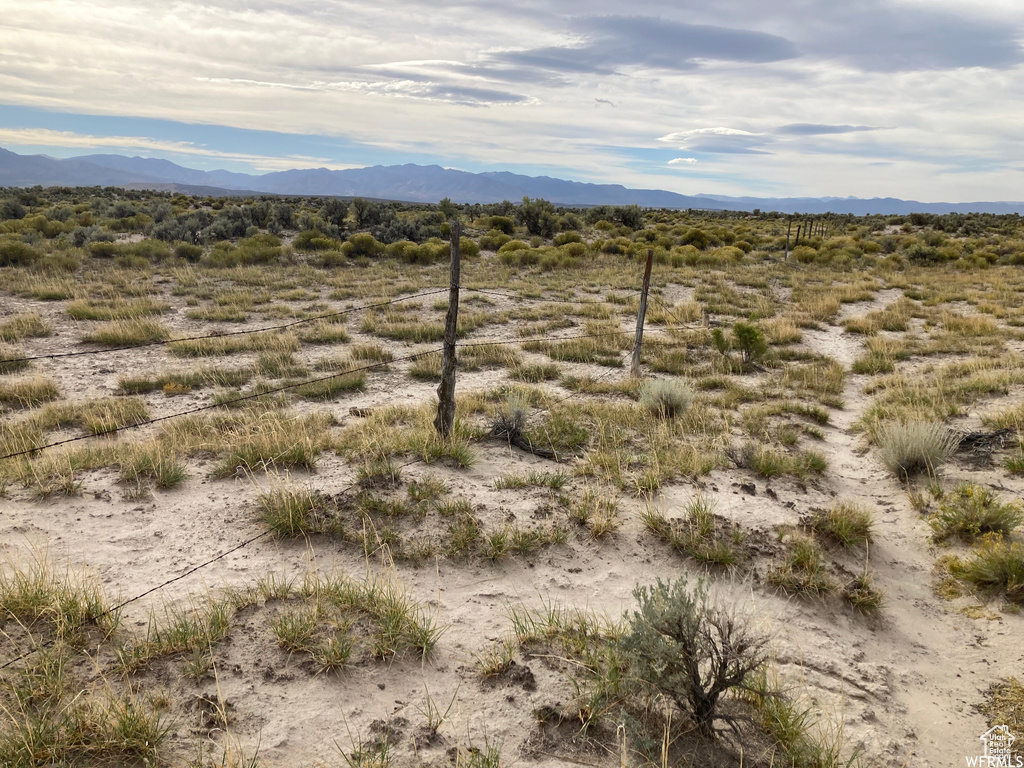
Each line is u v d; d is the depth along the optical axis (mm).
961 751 3512
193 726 3215
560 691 3637
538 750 3234
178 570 4750
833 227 67750
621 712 3330
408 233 41156
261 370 12203
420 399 10695
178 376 11422
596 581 4992
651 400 9750
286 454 6832
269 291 21656
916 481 7363
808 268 33531
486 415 9430
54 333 14891
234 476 6574
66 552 4895
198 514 5703
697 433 8922
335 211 48438
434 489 6133
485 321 18156
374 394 11070
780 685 3844
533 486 6574
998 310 20359
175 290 20516
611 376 12891
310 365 12930
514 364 13383
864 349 16516
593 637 4125
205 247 32750
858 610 4867
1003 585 5047
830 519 5988
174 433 7938
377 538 5195
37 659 3529
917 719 3762
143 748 2982
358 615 4203
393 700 3547
